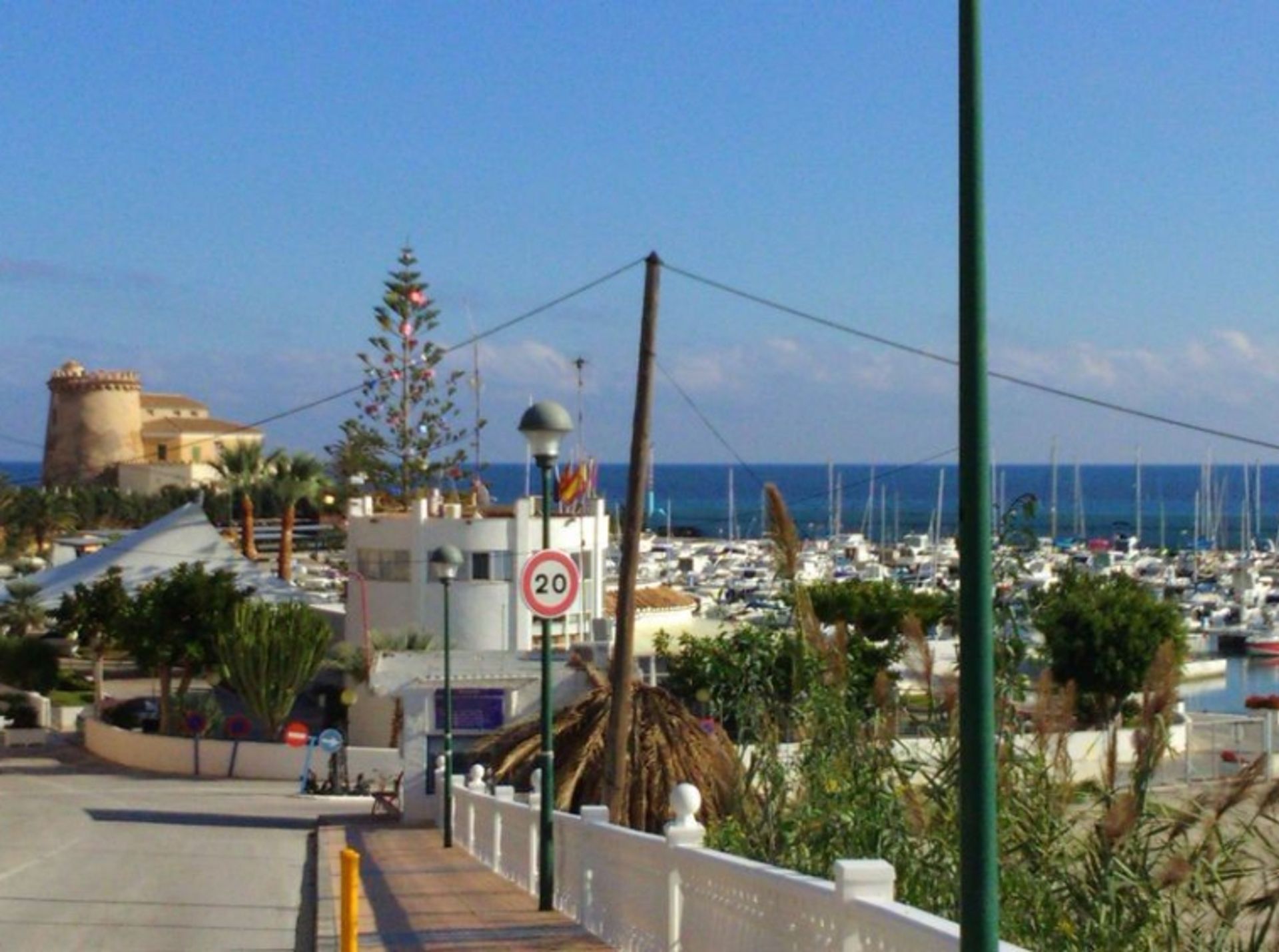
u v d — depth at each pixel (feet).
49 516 348.79
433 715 115.65
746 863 32.19
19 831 106.63
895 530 481.46
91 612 172.55
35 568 290.35
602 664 132.67
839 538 447.42
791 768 38.96
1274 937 30.14
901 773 34.73
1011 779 31.81
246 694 157.89
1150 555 421.59
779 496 40.57
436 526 175.32
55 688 195.72
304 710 184.24
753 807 39.99
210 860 88.17
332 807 127.54
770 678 42.22
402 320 250.78
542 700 56.13
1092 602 119.24
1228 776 33.55
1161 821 31.35
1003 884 30.17
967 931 20.59
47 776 149.89
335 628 199.11
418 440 253.03
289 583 216.54
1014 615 35.53
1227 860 30.17
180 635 161.99
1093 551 382.42
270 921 61.46
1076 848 31.30
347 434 252.01
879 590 141.69
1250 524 593.42
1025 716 34.32
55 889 73.05
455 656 133.49
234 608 162.71
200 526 214.07
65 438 437.58
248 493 261.44
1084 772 40.40
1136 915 29.45
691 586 360.69
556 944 46.93
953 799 33.06
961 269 21.39
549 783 56.03
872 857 33.60
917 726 35.70
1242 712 201.77
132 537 214.90
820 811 35.65
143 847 96.89
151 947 54.34
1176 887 29.63
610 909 46.65
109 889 73.41
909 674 35.63
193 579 164.35
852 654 43.29
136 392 444.55
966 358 21.20
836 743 36.29
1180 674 35.88
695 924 36.27
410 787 114.52
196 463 434.30
